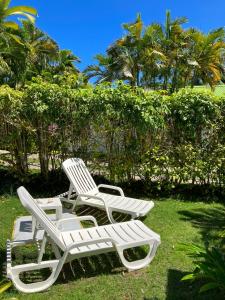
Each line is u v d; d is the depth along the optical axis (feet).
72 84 30.04
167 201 27.53
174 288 14.66
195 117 27.73
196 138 28.50
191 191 29.58
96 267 16.52
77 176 25.17
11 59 102.06
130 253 17.90
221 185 28.60
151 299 13.93
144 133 27.63
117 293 14.37
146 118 26.84
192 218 23.45
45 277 15.74
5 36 83.82
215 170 28.40
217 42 113.70
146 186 29.19
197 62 112.37
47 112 28.60
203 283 14.89
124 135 28.71
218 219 23.27
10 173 31.40
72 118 28.78
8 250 15.56
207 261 12.10
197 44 113.29
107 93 27.58
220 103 27.96
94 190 25.76
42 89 28.60
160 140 28.68
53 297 14.11
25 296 14.15
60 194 27.50
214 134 28.19
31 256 17.40
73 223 21.35
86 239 15.85
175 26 112.98
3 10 50.29
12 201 26.58
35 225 18.28
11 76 103.14
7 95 28.89
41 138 29.76
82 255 15.42
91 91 28.22
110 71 111.75
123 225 17.92
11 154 30.76
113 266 16.58
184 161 28.53
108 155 29.43
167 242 19.27
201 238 19.88
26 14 50.62
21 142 30.40
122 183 30.22
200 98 27.63
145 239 16.20
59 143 29.84
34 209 14.78
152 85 116.88
